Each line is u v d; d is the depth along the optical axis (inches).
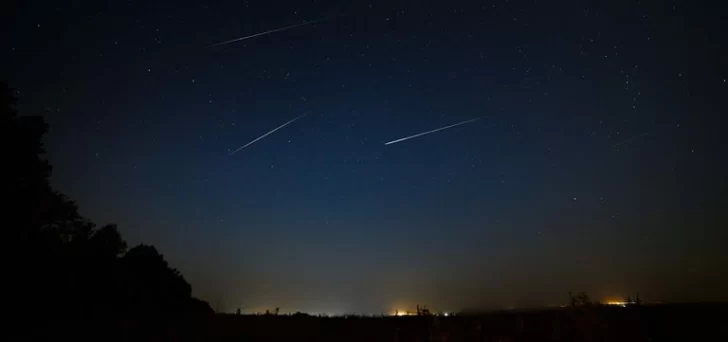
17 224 676.1
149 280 1025.5
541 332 522.3
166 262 1167.0
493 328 579.5
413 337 597.6
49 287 685.9
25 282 653.3
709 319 490.0
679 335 455.8
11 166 685.9
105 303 780.6
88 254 829.8
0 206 657.6
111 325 606.5
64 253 759.1
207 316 834.2
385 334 627.2
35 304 644.7
